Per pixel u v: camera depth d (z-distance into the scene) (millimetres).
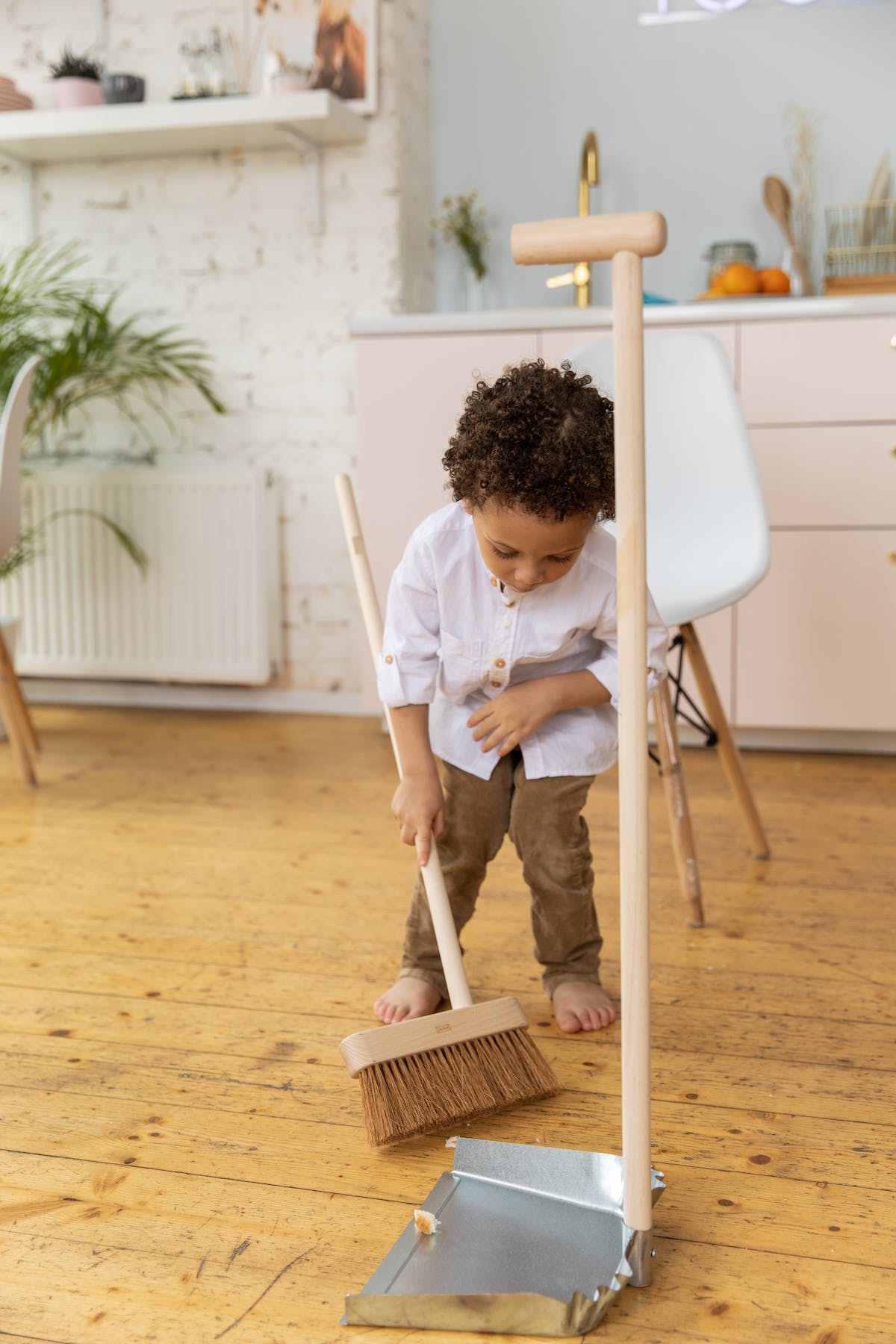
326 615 3002
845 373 2316
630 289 750
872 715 2400
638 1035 814
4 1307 833
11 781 2371
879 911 1597
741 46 2826
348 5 2807
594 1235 882
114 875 1789
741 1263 869
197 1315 824
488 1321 801
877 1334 794
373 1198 958
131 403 3066
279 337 2949
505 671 1196
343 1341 798
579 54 2924
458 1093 1027
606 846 1902
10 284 2807
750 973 1406
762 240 2869
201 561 2957
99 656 3057
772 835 1941
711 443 1767
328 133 2766
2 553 2277
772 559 2400
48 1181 990
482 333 2449
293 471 2979
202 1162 1016
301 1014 1308
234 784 2322
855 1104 1100
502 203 3018
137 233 3004
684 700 2482
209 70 2799
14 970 1440
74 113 2750
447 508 1191
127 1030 1274
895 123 2766
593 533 1166
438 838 1276
